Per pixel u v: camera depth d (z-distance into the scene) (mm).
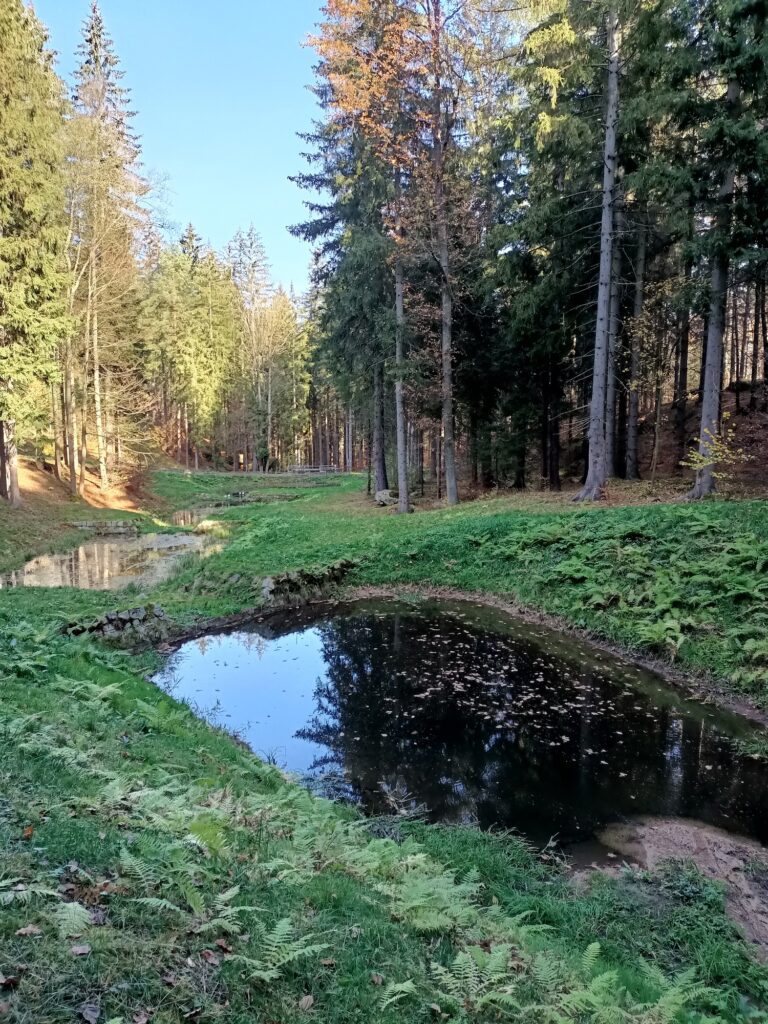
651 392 21656
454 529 17719
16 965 2434
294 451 69250
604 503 17453
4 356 20281
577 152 17781
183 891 3162
